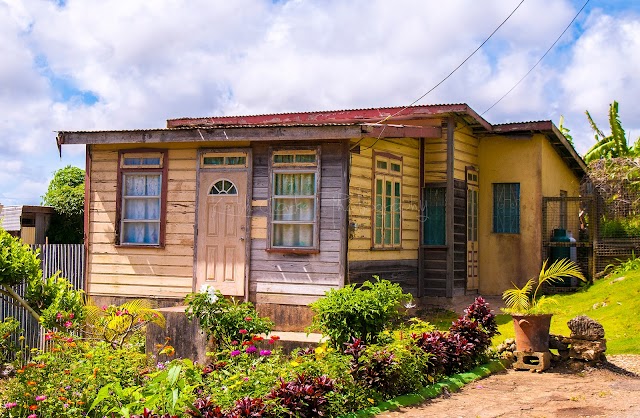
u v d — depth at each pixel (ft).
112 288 45.78
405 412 24.82
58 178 85.15
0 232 40.34
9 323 41.04
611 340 37.04
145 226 45.52
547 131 54.08
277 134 40.78
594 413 24.59
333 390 23.49
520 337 32.83
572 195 65.67
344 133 39.55
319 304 31.24
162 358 37.17
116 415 23.08
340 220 40.45
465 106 47.85
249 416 20.38
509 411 24.97
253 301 42.14
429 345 29.99
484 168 56.03
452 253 48.49
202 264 43.55
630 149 75.05
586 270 56.49
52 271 46.50
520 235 54.80
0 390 31.53
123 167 45.91
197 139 42.70
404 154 47.70
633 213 56.24
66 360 28.76
